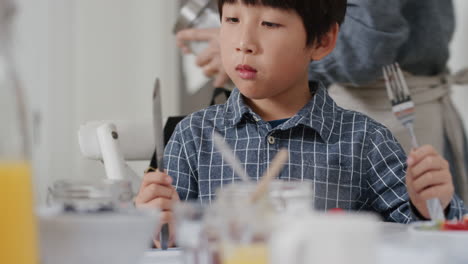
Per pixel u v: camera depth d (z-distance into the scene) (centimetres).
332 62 161
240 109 132
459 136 180
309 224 49
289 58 122
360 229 49
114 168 128
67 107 297
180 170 134
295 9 121
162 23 313
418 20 165
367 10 155
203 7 170
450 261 72
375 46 157
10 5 52
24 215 51
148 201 101
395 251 62
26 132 53
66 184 62
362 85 164
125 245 57
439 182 104
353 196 130
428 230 77
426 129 173
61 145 294
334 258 48
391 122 167
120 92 309
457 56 231
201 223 56
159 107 100
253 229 52
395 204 128
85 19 302
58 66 295
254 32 119
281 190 65
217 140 74
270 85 121
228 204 56
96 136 134
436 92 175
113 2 307
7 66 52
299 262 48
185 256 58
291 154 130
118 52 309
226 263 52
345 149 131
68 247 56
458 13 231
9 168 51
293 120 130
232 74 122
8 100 52
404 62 167
